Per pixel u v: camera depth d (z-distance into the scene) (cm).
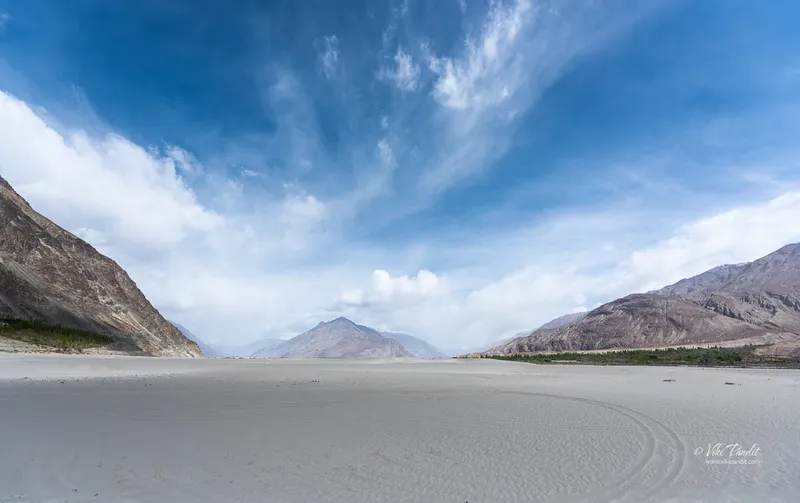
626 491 1060
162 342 10925
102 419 1762
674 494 1044
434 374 4447
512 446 1421
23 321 7150
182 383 3180
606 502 1001
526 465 1238
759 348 9756
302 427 1675
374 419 1839
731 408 2064
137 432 1562
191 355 11738
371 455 1322
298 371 4719
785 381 3431
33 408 1969
